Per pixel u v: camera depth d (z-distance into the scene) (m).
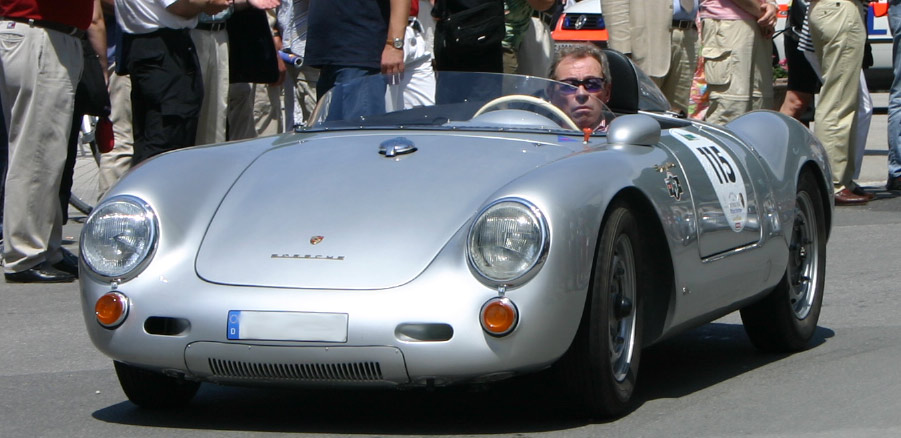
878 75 29.59
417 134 8.25
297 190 7.43
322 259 6.82
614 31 15.66
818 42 17.55
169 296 6.90
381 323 6.51
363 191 7.30
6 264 12.98
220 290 6.81
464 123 8.66
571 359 6.95
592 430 7.07
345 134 8.45
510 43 13.42
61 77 12.73
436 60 12.55
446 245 6.78
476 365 6.52
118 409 7.92
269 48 15.18
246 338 6.67
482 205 6.93
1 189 14.48
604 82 9.41
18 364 9.43
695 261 7.85
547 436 6.95
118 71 13.63
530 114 8.59
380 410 7.68
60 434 7.32
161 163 7.77
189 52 13.37
